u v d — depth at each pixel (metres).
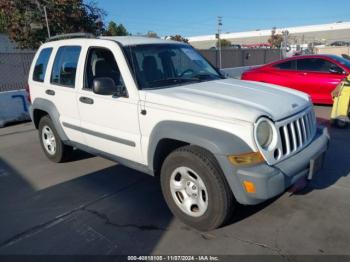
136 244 3.33
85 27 21.33
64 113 4.95
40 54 5.61
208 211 3.32
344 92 6.89
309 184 4.39
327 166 4.98
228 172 3.07
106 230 3.59
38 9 19.91
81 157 5.89
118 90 4.00
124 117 3.99
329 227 3.44
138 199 4.25
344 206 3.83
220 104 3.30
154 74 4.09
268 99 3.55
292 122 3.42
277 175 3.07
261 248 3.17
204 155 3.25
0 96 8.89
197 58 4.88
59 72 5.04
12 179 5.12
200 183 3.35
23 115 9.31
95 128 4.43
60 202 4.27
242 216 3.70
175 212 3.65
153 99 3.65
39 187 4.77
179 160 3.43
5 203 4.33
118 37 4.55
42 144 5.82
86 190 4.57
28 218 3.92
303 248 3.14
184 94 3.61
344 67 8.69
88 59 4.51
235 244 3.24
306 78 9.17
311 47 39.31
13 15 19.84
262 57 22.83
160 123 3.59
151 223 3.68
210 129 3.23
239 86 4.06
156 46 4.44
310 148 3.59
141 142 3.85
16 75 13.88
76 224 3.74
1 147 6.93
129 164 4.19
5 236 3.57
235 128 3.12
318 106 9.45
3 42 22.36
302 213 3.71
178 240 3.35
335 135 6.57
